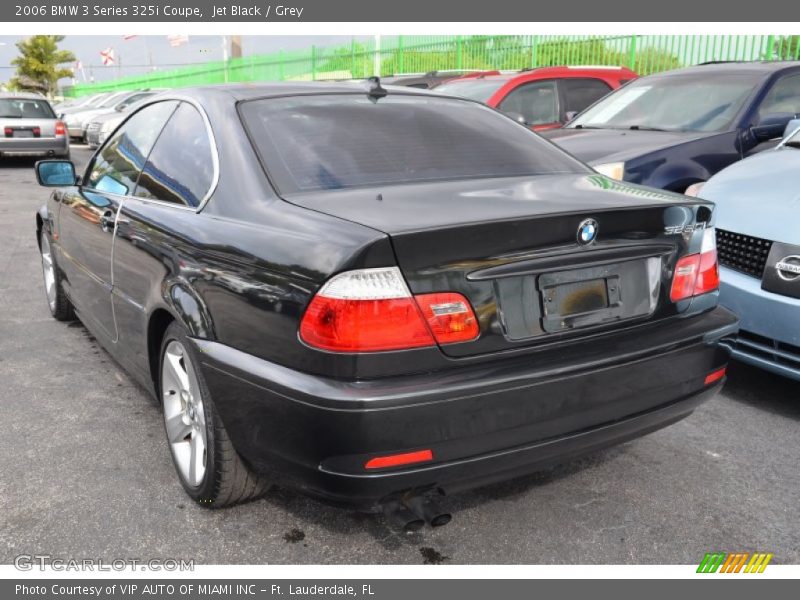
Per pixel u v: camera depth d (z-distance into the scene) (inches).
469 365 83.7
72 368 161.8
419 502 84.1
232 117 109.6
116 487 112.4
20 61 2218.3
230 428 93.7
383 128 112.8
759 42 406.0
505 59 590.2
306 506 108.4
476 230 82.7
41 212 188.5
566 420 88.5
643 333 96.0
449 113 122.9
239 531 102.3
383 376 80.4
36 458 121.0
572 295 90.5
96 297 144.9
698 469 120.6
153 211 117.6
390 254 79.7
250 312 89.3
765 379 158.7
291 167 101.4
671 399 98.7
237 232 95.7
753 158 173.6
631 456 125.0
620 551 99.0
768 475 118.9
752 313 136.7
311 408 80.4
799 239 131.5
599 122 254.8
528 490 114.0
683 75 256.4
